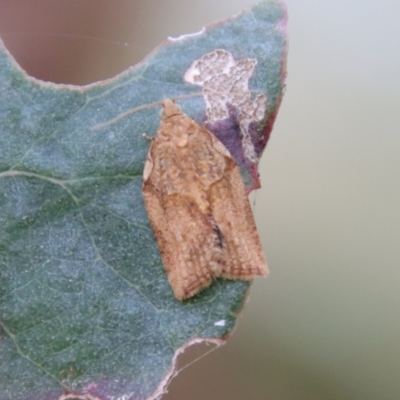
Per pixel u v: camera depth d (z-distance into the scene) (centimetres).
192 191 10
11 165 9
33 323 9
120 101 10
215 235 10
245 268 10
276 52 9
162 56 10
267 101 10
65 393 9
